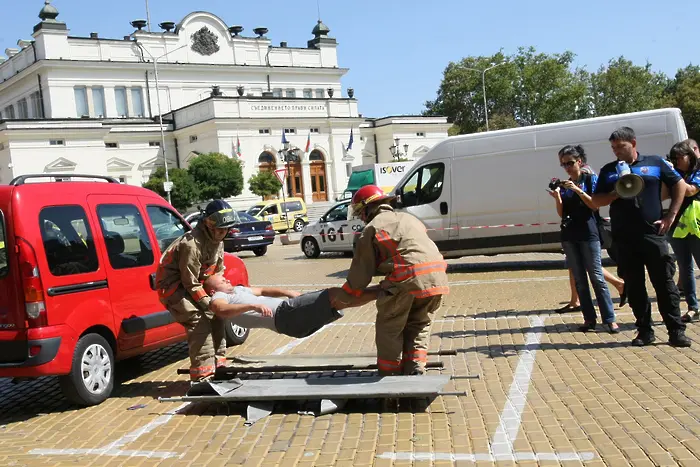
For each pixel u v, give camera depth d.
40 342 5.91
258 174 48.38
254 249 24.48
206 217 6.18
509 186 13.80
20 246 5.93
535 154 13.59
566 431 4.80
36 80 55.25
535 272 13.62
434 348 7.57
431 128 61.56
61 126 46.75
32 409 6.50
